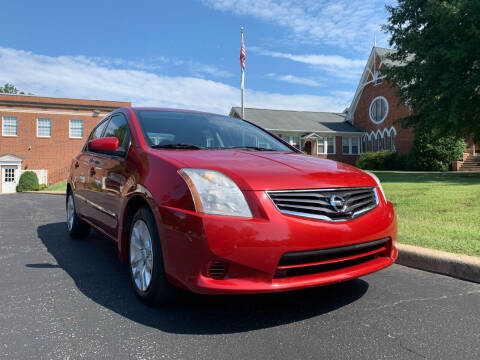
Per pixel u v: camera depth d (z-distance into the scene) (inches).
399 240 171.8
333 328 94.1
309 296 117.0
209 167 100.8
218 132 150.6
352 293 120.0
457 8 573.6
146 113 149.6
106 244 195.8
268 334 90.7
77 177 192.2
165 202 97.5
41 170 1155.9
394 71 700.7
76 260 161.6
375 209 108.3
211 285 87.0
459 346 85.3
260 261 88.1
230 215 89.6
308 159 123.9
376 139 1278.3
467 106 607.2
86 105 1203.2
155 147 125.1
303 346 84.7
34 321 98.0
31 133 1157.7
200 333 91.0
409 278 136.4
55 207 432.8
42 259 163.3
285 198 94.4
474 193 322.3
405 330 93.3
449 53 564.7
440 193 336.2
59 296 116.7
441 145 916.6
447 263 140.3
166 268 96.3
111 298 115.0
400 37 691.4
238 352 81.8
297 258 92.7
